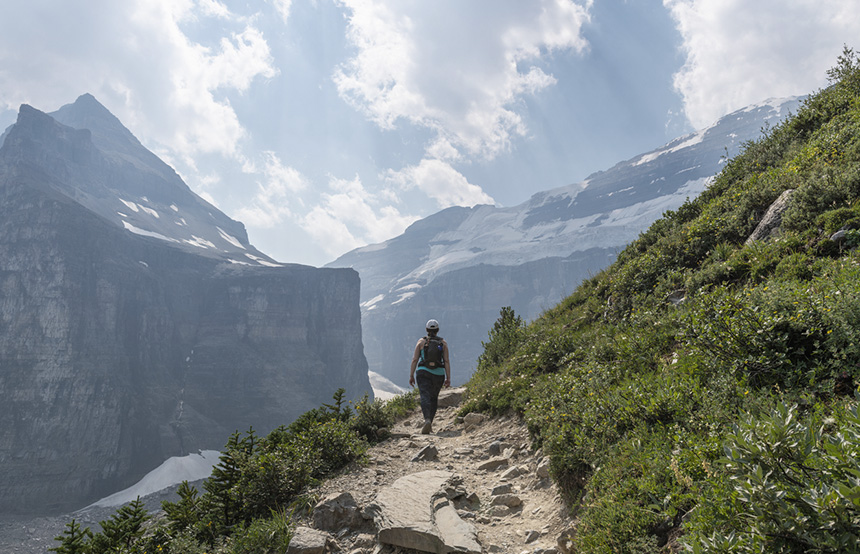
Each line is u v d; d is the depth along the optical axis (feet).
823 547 7.03
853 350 12.41
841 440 8.07
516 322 51.31
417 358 32.63
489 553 14.74
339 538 16.87
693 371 17.03
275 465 20.84
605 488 14.28
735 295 19.21
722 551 8.32
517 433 25.81
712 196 38.91
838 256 19.11
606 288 37.76
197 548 17.81
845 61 39.01
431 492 18.40
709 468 11.23
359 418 30.19
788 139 37.24
